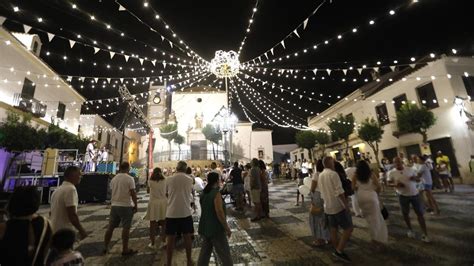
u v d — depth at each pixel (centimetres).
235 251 453
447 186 1023
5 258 202
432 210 665
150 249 488
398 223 575
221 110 1684
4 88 1317
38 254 214
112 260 429
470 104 1356
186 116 3231
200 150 2888
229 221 690
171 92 3259
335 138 2184
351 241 469
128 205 459
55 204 329
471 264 346
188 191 404
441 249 405
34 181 1170
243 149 3244
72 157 1456
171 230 379
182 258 435
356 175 440
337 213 397
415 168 689
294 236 521
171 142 3033
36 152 1353
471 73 1428
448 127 1395
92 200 1145
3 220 299
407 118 1379
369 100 1980
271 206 898
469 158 1295
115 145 2920
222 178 1129
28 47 1507
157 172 528
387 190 1146
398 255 393
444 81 1405
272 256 420
